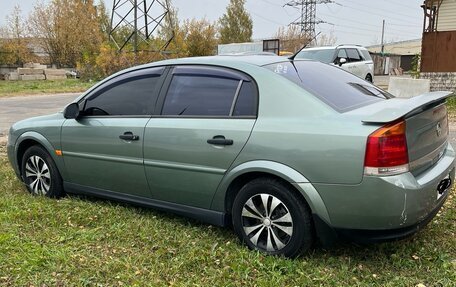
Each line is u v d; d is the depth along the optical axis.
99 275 3.13
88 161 4.39
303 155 3.08
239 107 3.48
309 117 3.16
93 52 35.56
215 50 40.38
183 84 3.87
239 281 3.04
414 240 3.60
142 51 29.91
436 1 15.77
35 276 3.12
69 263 3.29
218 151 3.46
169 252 3.47
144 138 3.89
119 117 4.18
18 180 5.61
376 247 3.49
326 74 3.85
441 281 2.96
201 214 3.72
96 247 3.58
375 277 3.05
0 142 8.61
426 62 15.80
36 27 39.97
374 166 2.85
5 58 37.50
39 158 4.91
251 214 3.43
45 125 4.78
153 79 4.08
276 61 3.77
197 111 3.69
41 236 3.79
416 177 3.03
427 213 3.10
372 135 2.86
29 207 4.50
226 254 3.41
